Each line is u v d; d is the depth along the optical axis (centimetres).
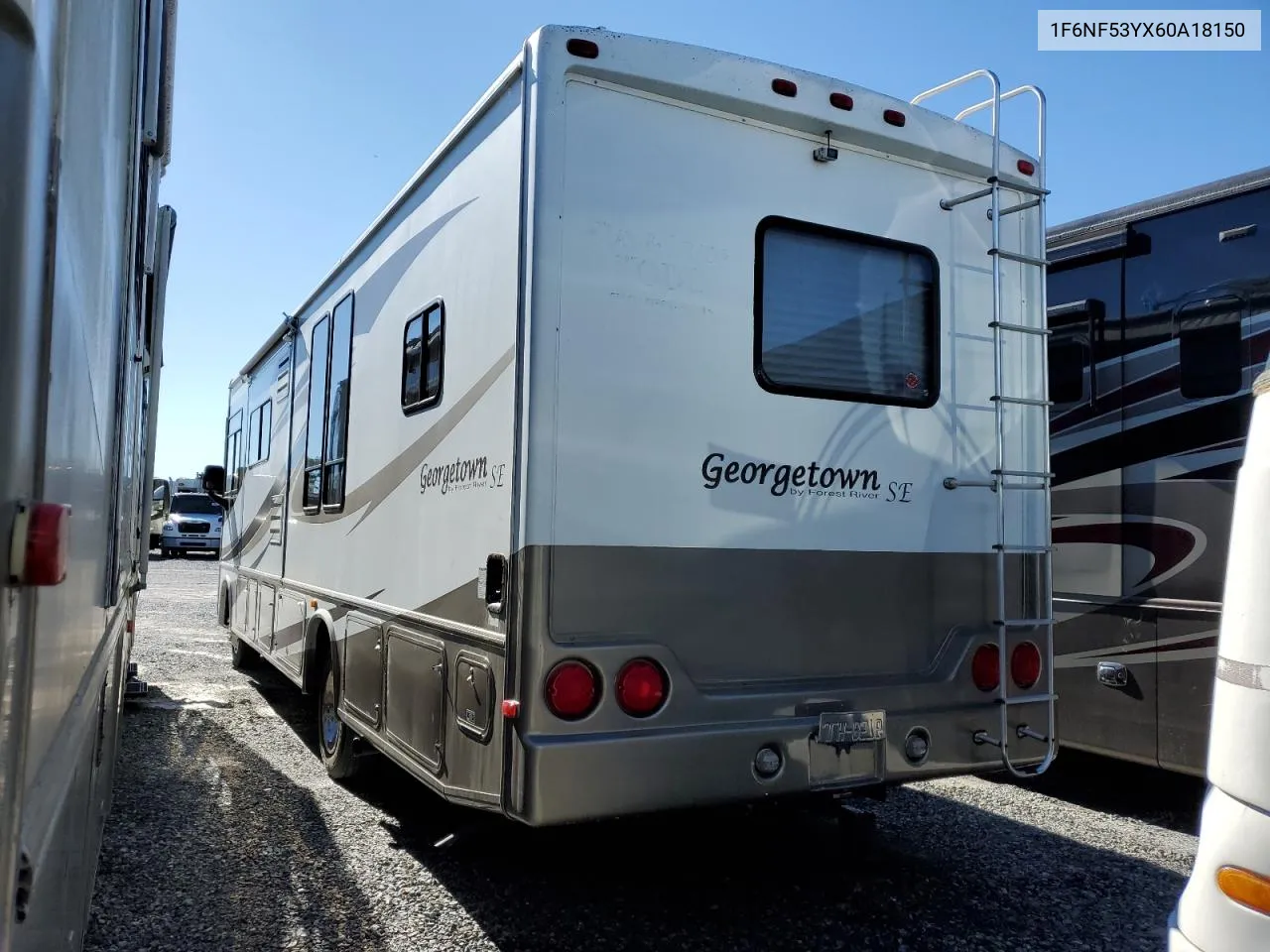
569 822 283
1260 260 447
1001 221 395
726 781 308
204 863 394
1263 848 193
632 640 301
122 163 211
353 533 465
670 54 317
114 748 388
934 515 366
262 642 681
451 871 390
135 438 358
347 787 498
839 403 347
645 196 314
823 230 349
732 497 323
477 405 329
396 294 423
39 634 122
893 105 362
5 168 104
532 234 297
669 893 372
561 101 302
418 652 368
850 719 332
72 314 139
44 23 111
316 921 341
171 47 353
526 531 288
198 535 2536
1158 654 473
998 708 365
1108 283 510
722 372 325
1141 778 557
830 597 340
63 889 161
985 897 374
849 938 336
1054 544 525
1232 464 449
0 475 104
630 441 306
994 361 386
